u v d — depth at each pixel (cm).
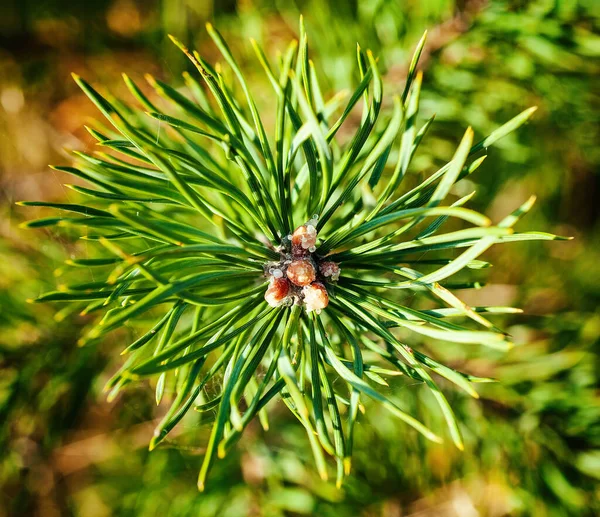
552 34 20
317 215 15
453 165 12
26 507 30
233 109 14
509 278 30
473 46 22
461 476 25
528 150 25
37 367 23
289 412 27
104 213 14
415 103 13
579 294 28
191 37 28
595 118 24
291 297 15
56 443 27
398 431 25
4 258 23
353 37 23
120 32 30
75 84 31
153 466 26
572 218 34
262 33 25
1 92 31
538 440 22
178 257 14
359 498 26
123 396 26
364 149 18
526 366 24
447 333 13
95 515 31
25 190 31
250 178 14
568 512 21
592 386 23
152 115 14
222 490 25
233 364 14
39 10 29
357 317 15
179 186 12
